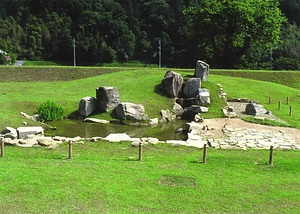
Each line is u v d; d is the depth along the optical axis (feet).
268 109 78.84
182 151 45.80
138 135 61.11
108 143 48.55
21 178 31.45
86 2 269.44
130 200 28.02
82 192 28.99
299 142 53.21
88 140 49.90
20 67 118.73
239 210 27.32
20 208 25.95
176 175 34.42
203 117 71.15
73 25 262.47
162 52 242.99
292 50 226.17
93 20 253.03
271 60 204.23
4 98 77.25
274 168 38.37
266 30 147.64
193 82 84.74
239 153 45.11
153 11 264.11
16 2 285.43
